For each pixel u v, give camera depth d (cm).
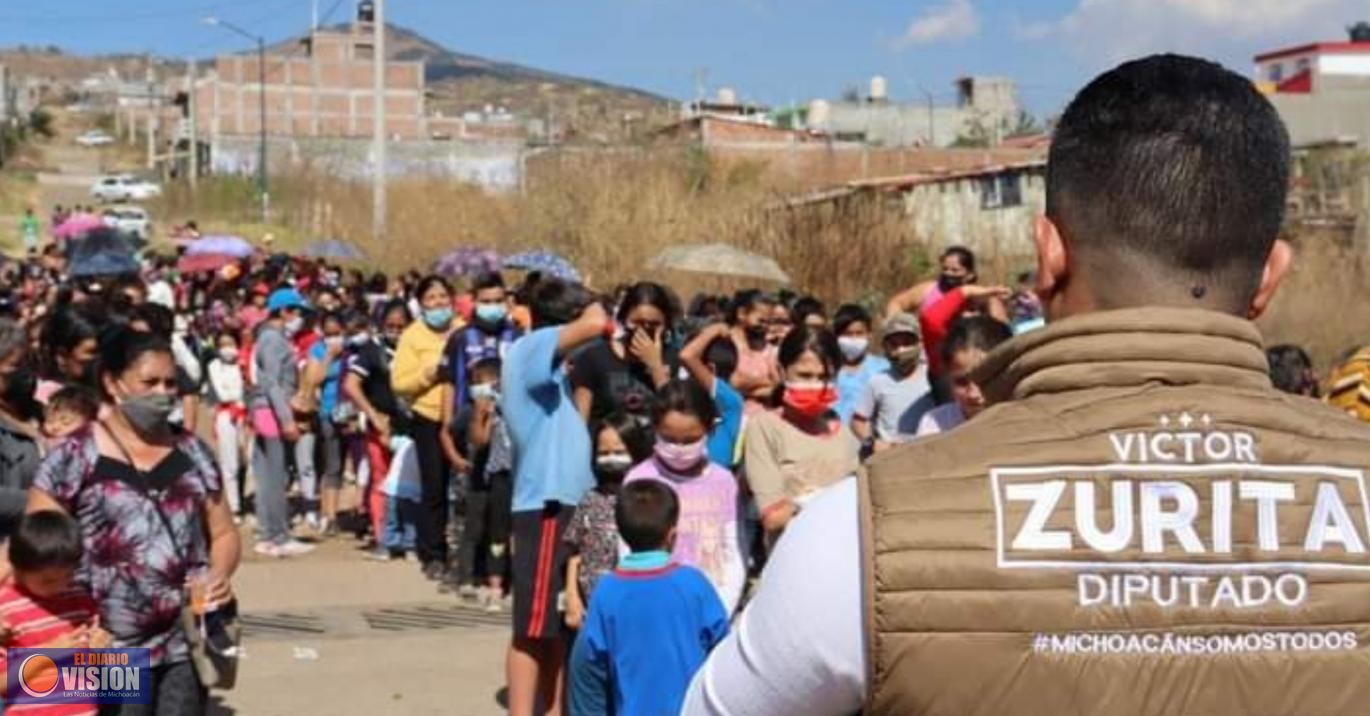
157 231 5288
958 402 536
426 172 4150
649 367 723
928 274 1917
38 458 570
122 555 478
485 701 727
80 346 662
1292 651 158
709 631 503
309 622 879
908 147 4269
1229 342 170
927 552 160
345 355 1117
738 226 1941
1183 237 169
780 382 689
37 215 6303
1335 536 162
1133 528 161
